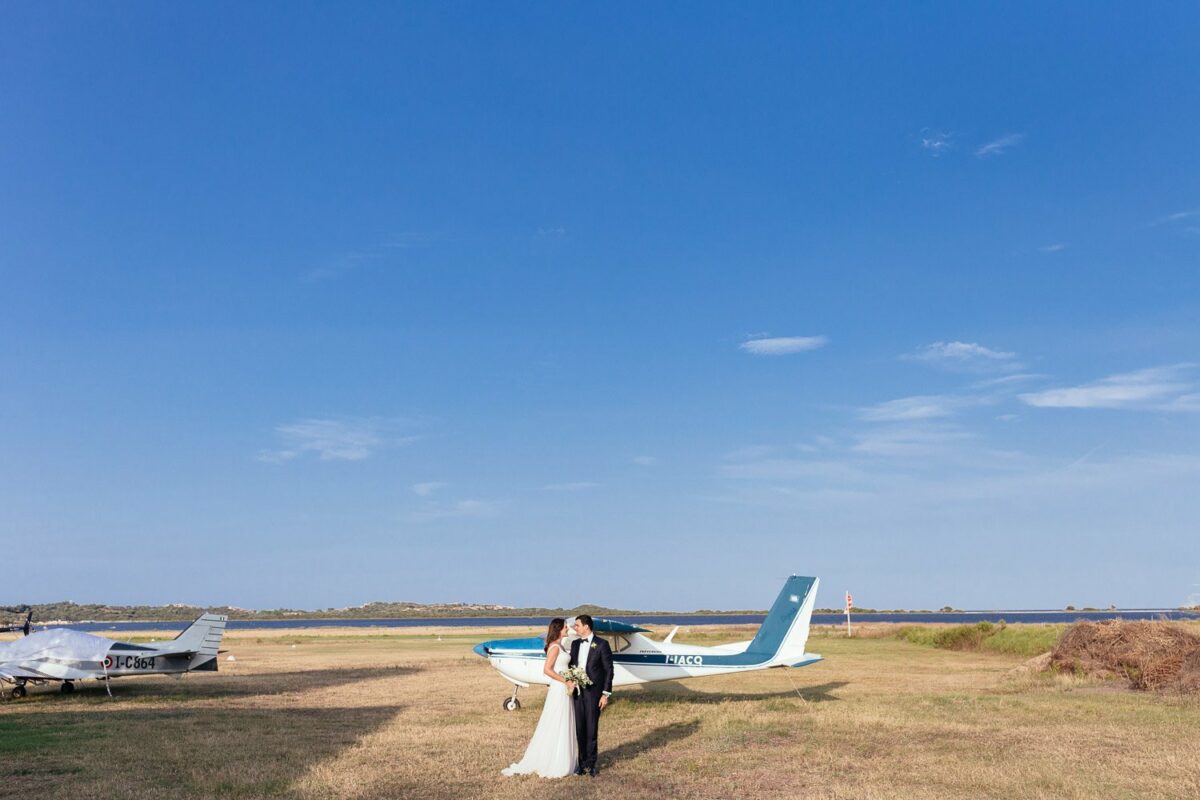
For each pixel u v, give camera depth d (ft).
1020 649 98.17
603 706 29.86
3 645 57.77
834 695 55.01
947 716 43.09
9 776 28.55
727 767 30.50
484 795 26.02
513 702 48.98
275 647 125.90
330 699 54.03
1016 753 32.58
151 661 57.98
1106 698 51.11
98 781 27.68
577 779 28.40
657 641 53.16
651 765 30.96
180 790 26.32
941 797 25.52
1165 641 58.03
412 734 38.29
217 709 48.60
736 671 52.19
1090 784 26.76
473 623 461.78
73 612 553.23
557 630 30.01
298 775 28.71
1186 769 29.09
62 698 54.80
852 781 28.07
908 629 143.13
